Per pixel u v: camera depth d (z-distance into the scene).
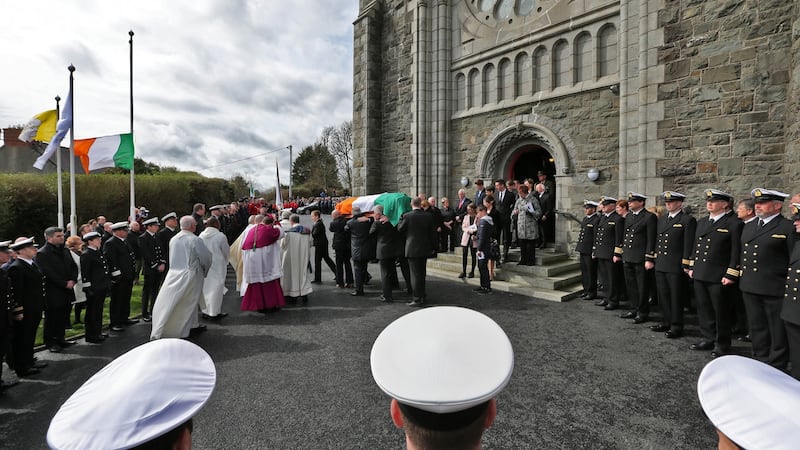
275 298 6.39
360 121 12.75
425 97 11.01
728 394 0.87
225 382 3.90
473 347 0.84
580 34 8.52
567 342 4.88
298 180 59.31
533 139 9.44
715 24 6.54
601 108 8.23
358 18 12.63
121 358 0.96
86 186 13.63
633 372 4.03
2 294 3.99
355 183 13.01
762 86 6.14
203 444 2.92
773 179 6.07
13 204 11.48
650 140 7.23
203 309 5.96
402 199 9.41
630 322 5.68
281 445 2.90
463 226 8.45
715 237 4.60
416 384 0.77
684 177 6.89
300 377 4.00
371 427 3.12
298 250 6.91
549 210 8.59
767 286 4.10
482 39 10.16
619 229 6.16
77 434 0.77
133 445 0.76
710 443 2.84
